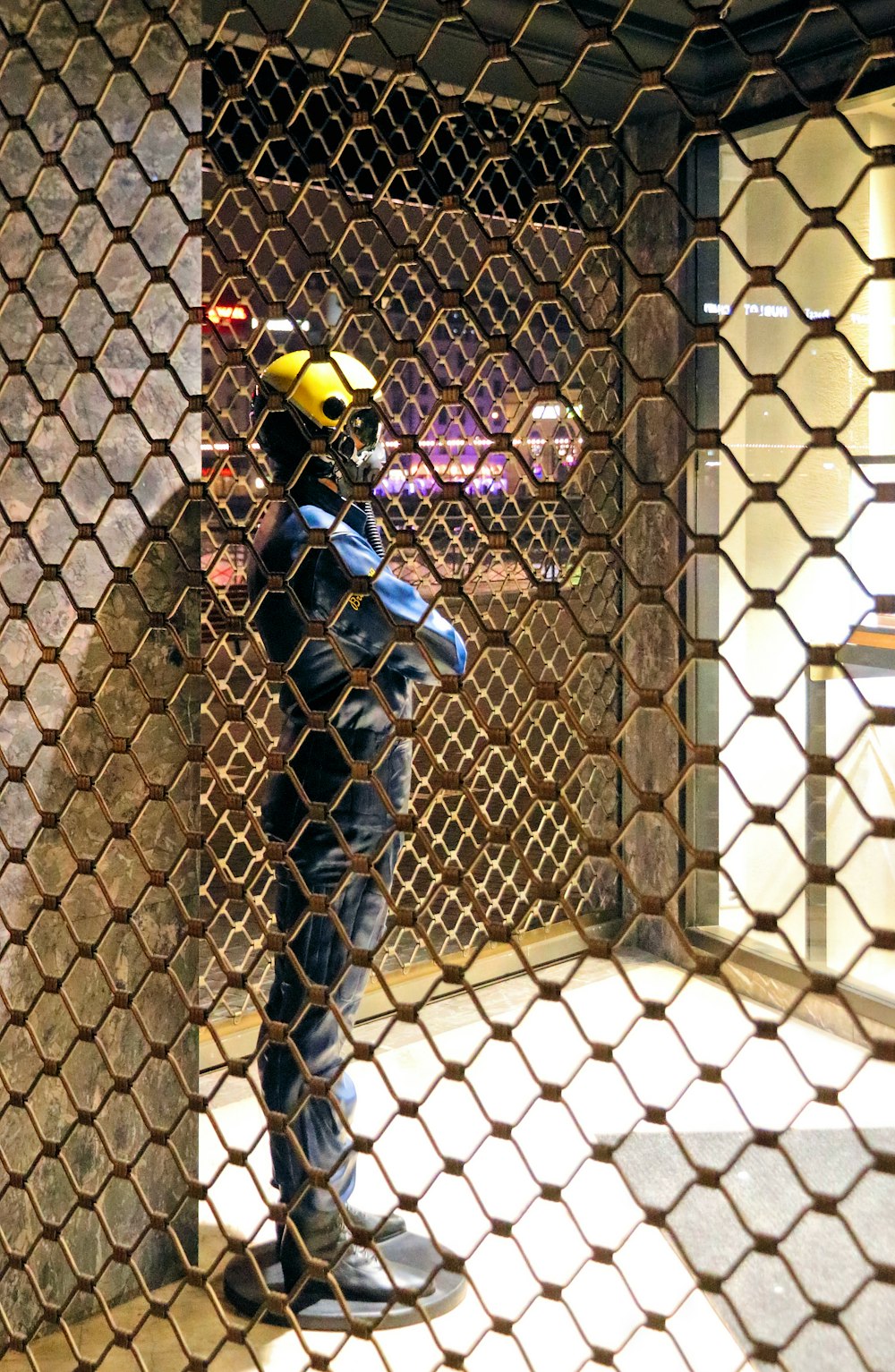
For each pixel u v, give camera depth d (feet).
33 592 5.71
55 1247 7.75
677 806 13.85
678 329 13.44
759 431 12.87
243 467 4.88
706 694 13.58
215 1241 8.88
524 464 4.23
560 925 14.39
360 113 4.52
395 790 7.55
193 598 8.05
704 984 13.71
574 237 13.57
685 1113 10.86
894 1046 3.54
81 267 7.37
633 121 13.25
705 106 12.57
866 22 10.64
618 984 13.74
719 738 13.52
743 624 13.16
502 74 10.91
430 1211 9.20
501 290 12.86
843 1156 10.09
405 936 13.29
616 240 4.06
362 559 6.98
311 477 7.13
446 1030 12.73
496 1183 9.66
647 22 10.75
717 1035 12.47
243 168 4.82
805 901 12.72
